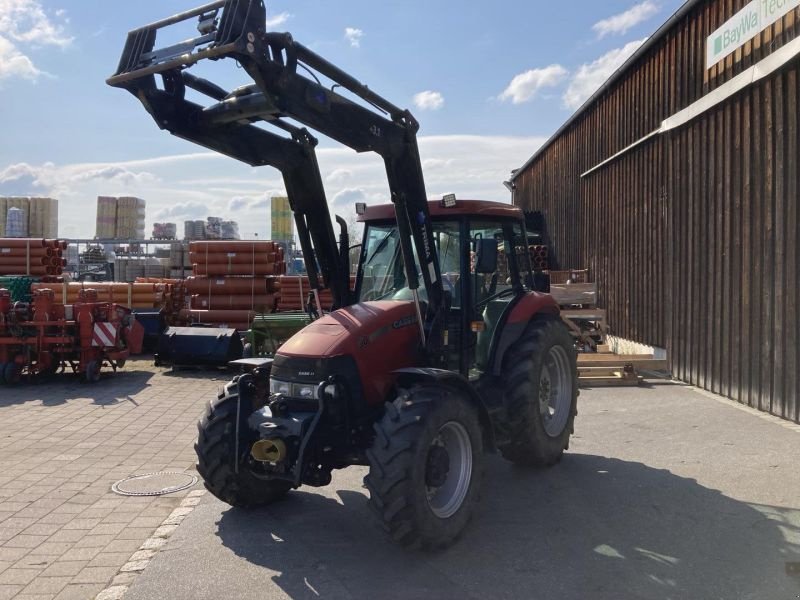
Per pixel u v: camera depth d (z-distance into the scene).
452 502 4.33
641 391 9.59
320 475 4.30
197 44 3.88
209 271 15.88
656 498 5.12
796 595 3.56
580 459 6.25
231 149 4.66
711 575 3.82
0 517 4.96
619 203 13.11
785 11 7.44
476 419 4.52
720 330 9.09
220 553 4.27
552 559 4.09
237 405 4.74
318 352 4.34
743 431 7.12
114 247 28.97
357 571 3.99
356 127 4.49
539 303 6.09
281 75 3.93
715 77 9.09
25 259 16.89
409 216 4.92
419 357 4.84
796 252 7.34
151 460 6.50
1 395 10.11
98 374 11.48
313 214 5.29
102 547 4.40
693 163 9.87
